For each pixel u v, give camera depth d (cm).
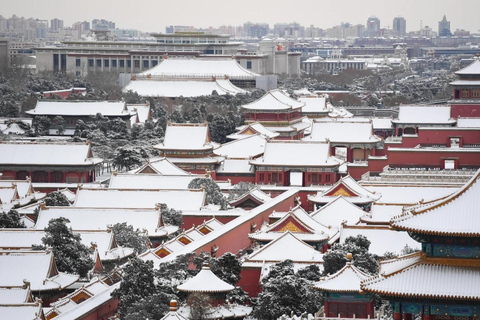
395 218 14175
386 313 19212
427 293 13712
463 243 13938
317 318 18062
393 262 14512
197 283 19612
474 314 13838
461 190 14225
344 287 18362
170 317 17488
